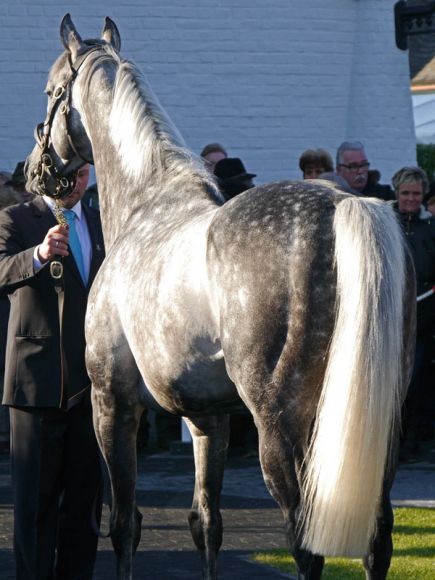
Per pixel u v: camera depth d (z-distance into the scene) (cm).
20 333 744
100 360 663
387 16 1862
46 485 746
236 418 1359
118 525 694
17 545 746
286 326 525
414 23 1838
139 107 696
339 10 1859
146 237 643
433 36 2864
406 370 547
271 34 1844
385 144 1872
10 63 1798
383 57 1864
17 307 748
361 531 506
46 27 1803
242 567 849
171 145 685
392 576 802
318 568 537
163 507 1075
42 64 1805
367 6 1858
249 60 1842
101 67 730
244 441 1370
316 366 523
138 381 661
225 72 1839
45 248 710
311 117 1858
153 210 663
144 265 616
